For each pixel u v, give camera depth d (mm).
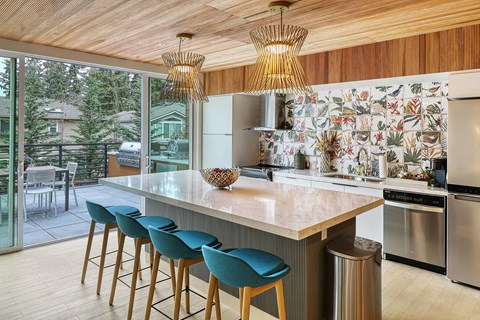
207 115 5520
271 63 2393
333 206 2229
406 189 3527
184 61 3121
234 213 2031
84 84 7602
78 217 5523
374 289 2141
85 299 2828
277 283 1900
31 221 5266
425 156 3957
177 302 2176
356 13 2658
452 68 3109
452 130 3113
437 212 3312
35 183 5348
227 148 5227
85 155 7293
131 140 7336
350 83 3977
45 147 6676
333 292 2176
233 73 5070
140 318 2562
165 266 3395
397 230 3621
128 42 3660
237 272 1684
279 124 5258
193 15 2768
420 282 3213
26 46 3721
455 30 3090
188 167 5555
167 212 3328
